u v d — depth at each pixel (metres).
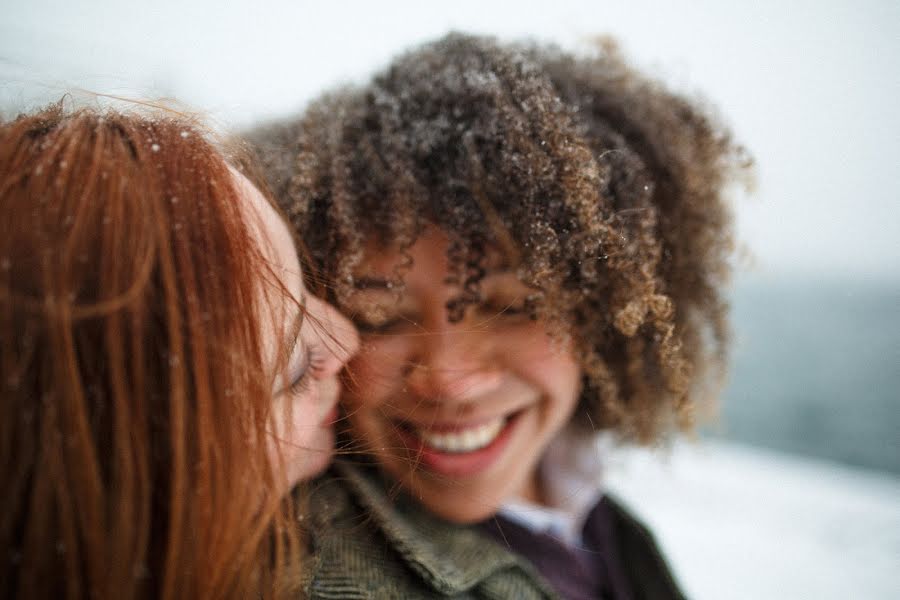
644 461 1.48
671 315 0.74
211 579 0.42
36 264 0.37
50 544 0.37
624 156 0.71
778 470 2.95
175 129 0.50
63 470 0.37
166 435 0.40
